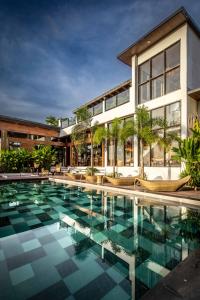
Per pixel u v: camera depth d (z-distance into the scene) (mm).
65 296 2318
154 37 11070
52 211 6172
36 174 16203
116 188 9016
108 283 2551
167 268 2898
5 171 16062
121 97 13758
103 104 15453
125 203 7039
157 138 9523
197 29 10547
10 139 17547
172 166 10148
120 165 13594
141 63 12422
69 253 3395
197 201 6141
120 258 3223
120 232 4398
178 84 10391
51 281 2604
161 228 4645
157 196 7262
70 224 4941
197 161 7926
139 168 11750
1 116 16938
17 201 7656
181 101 9969
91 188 10344
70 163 20266
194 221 5102
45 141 19953
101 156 15688
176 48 10516
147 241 3912
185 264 2531
